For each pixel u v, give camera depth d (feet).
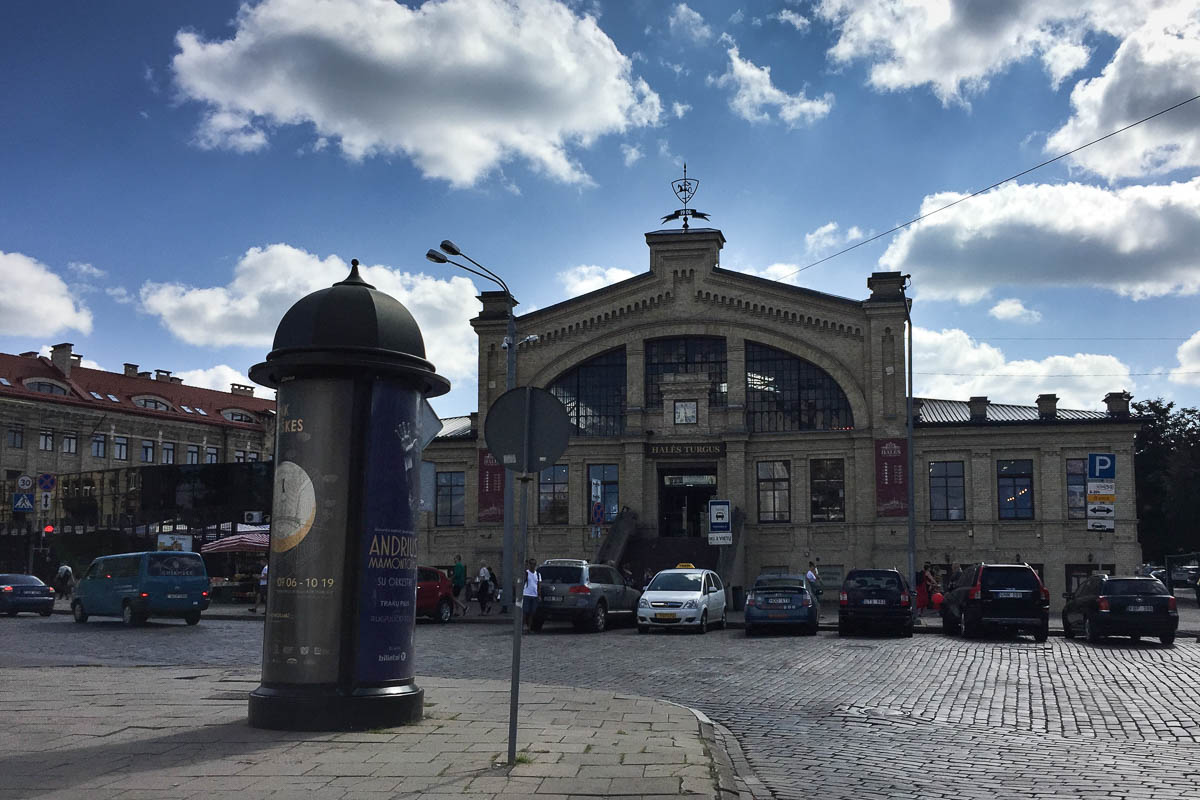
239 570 156.35
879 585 88.74
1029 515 136.46
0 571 198.59
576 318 154.40
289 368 33.45
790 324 146.82
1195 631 92.63
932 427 139.95
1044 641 83.46
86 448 243.81
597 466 150.92
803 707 43.88
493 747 29.76
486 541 153.48
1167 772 29.81
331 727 31.89
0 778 25.59
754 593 91.61
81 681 48.24
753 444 146.20
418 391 35.12
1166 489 209.56
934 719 40.73
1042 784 27.94
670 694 48.65
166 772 26.23
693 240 151.23
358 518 32.76
